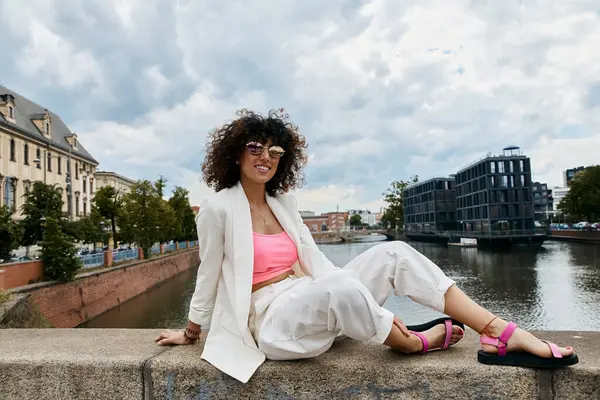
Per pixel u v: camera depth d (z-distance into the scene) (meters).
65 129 54.47
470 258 53.53
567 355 1.62
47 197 26.52
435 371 1.70
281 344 1.76
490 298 27.94
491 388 1.67
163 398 1.84
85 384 1.89
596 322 21.55
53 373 1.91
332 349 1.96
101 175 66.25
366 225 176.00
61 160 47.56
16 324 13.67
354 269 2.05
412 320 19.80
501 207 70.50
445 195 97.19
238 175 2.19
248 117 2.11
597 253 51.41
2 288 15.05
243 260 1.92
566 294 28.02
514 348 1.69
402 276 1.94
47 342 2.24
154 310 24.09
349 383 1.73
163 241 41.34
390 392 1.72
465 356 1.83
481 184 74.00
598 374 1.61
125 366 1.87
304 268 2.15
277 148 2.06
